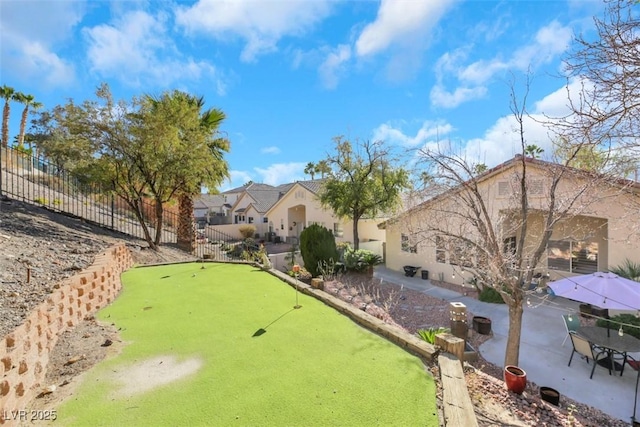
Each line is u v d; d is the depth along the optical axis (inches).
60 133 373.7
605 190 236.1
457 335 289.6
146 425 107.8
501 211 353.1
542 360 264.2
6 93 994.1
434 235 292.2
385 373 143.4
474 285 435.8
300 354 161.3
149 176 426.3
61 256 245.1
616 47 131.3
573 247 441.4
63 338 165.2
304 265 498.0
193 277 330.0
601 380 233.8
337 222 872.3
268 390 129.5
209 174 527.8
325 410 117.0
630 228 303.0
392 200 580.4
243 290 281.1
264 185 1512.1
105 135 376.2
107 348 163.3
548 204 244.4
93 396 123.1
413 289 480.1
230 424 109.0
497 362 265.7
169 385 132.1
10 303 145.2
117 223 546.9
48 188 484.4
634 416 192.4
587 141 172.7
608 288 261.7
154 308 230.1
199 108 515.8
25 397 114.4
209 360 153.9
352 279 491.2
